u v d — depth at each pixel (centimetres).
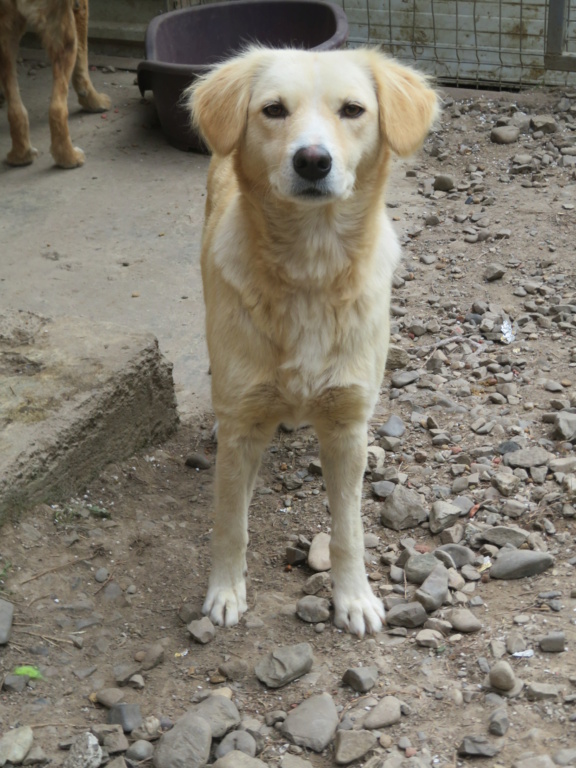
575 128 339
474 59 384
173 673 175
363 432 180
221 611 181
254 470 188
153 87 332
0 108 375
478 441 210
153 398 211
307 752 164
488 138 337
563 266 258
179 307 251
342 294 175
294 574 190
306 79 171
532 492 198
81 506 196
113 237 280
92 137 349
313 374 175
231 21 356
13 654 175
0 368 204
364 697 169
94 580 186
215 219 191
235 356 176
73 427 195
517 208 289
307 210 171
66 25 307
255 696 171
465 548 188
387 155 178
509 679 165
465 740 161
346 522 181
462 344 235
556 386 221
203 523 198
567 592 179
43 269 263
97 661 176
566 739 160
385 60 179
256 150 173
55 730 167
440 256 265
